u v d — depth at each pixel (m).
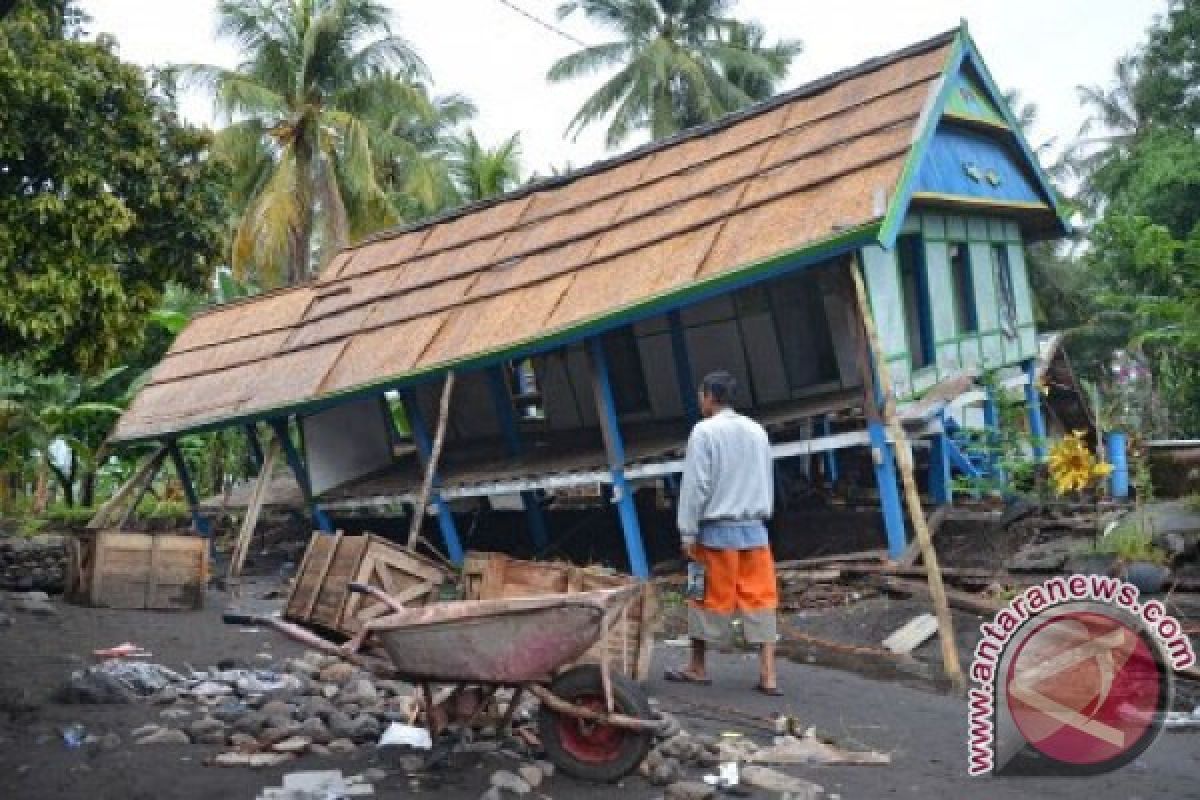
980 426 13.59
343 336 15.14
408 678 5.15
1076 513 11.72
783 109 13.28
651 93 33.94
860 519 12.15
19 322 10.71
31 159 11.21
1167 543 9.78
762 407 12.95
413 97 29.11
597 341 11.90
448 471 14.66
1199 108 27.62
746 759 5.48
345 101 29.03
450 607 5.11
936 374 12.70
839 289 11.08
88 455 23.03
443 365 12.66
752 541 6.95
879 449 10.55
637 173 14.29
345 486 15.72
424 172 29.39
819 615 9.91
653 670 7.85
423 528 16.70
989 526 11.68
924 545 8.19
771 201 11.35
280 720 5.80
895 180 10.28
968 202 13.09
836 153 11.46
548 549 14.39
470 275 14.52
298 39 29.06
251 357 16.53
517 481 12.75
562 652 4.95
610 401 11.94
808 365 12.73
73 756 5.30
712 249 11.21
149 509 22.80
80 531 10.81
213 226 12.86
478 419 16.28
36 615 9.69
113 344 11.69
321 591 8.54
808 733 6.08
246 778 4.99
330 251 28.25
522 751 5.41
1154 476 12.21
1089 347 31.53
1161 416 22.25
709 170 13.02
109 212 11.34
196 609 10.80
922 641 8.73
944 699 7.22
